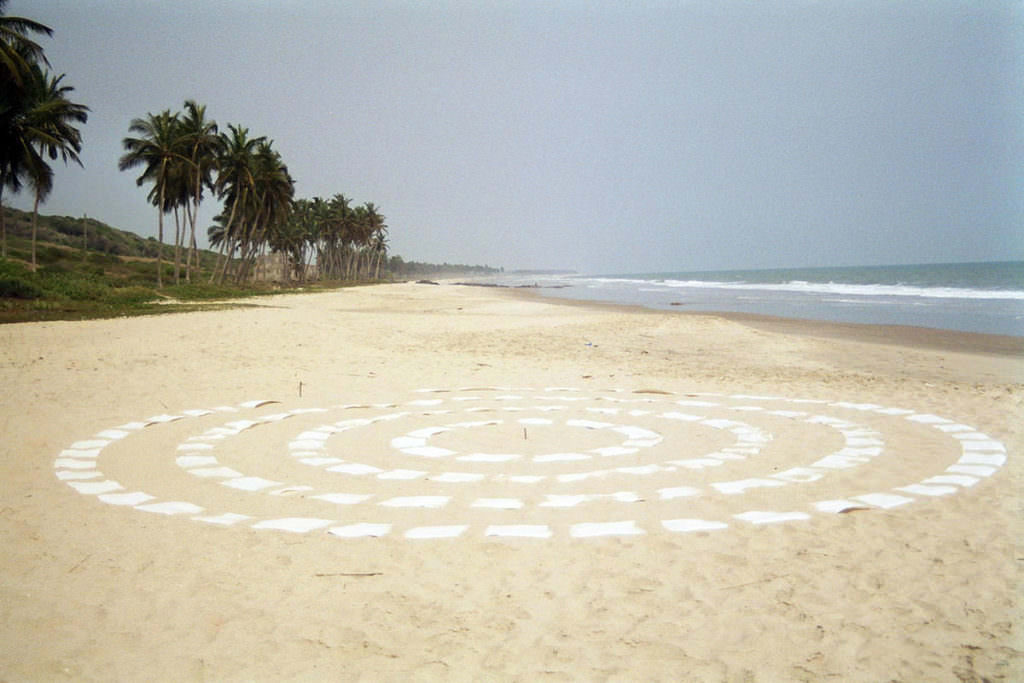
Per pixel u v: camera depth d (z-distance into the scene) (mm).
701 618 4773
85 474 8258
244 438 10109
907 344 23422
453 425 10977
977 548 5828
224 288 63500
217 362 17766
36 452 9250
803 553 5777
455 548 5969
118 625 4754
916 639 4477
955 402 12852
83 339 21391
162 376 15680
